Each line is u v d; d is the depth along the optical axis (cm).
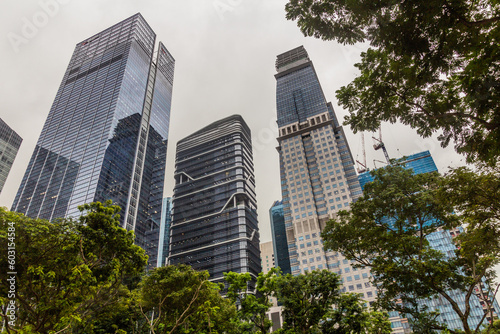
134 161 12412
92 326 2130
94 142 11612
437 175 1964
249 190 15288
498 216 1440
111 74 13912
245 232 13312
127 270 2044
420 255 1862
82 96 13975
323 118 12631
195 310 2388
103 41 16188
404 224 2027
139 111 13700
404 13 884
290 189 11181
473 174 1431
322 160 11375
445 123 1059
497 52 845
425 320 1838
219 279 12369
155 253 11988
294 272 9581
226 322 2748
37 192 11575
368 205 2072
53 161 12212
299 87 14562
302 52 16588
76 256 1780
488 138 1005
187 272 2447
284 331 2698
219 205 14588
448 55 927
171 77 17562
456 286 1747
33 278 1614
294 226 10206
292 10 1150
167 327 2508
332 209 10088
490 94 888
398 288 1891
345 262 8719
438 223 1955
